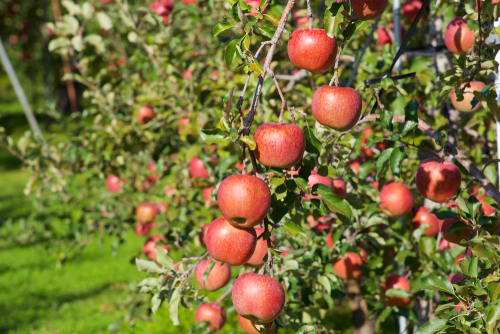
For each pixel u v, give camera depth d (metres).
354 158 2.30
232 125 1.26
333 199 1.34
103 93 2.84
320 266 2.02
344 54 2.39
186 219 2.59
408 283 2.02
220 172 2.09
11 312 4.89
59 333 4.42
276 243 1.41
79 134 3.02
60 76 13.64
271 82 2.18
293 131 1.26
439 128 2.17
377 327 2.53
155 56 2.65
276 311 1.29
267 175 1.40
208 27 3.43
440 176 1.52
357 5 1.32
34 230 3.62
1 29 11.37
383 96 2.04
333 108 1.34
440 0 2.00
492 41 1.84
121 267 6.06
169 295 1.70
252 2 1.98
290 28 2.30
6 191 9.65
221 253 1.29
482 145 2.36
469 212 1.51
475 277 1.41
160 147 2.88
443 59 2.26
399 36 2.21
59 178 3.05
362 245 2.48
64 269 6.07
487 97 1.50
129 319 2.54
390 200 2.07
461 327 1.35
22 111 17.48
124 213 3.12
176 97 2.70
